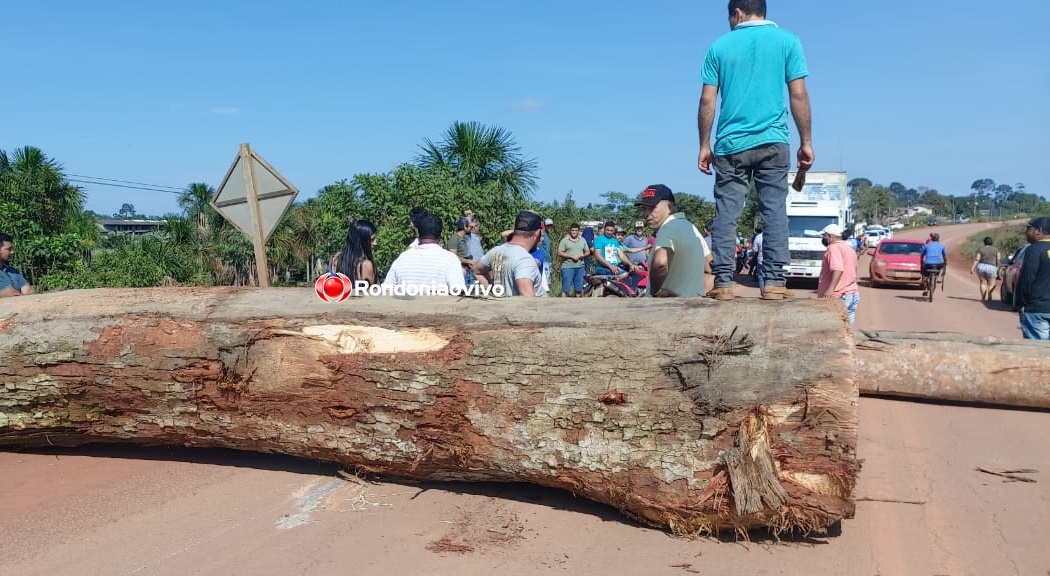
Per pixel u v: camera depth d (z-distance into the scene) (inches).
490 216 649.6
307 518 164.7
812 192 968.3
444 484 185.0
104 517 165.6
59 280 637.9
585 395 153.6
